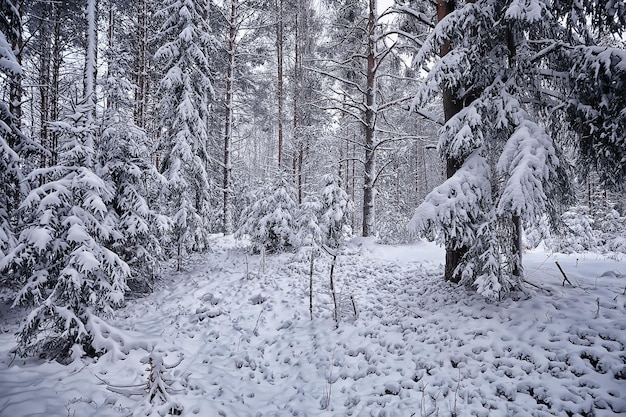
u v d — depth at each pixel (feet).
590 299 20.10
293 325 26.96
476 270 22.30
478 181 21.34
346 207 45.62
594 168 22.61
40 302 20.70
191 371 20.63
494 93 22.95
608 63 18.06
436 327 21.22
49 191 20.86
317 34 68.03
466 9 21.50
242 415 17.15
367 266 37.91
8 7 27.94
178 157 43.52
